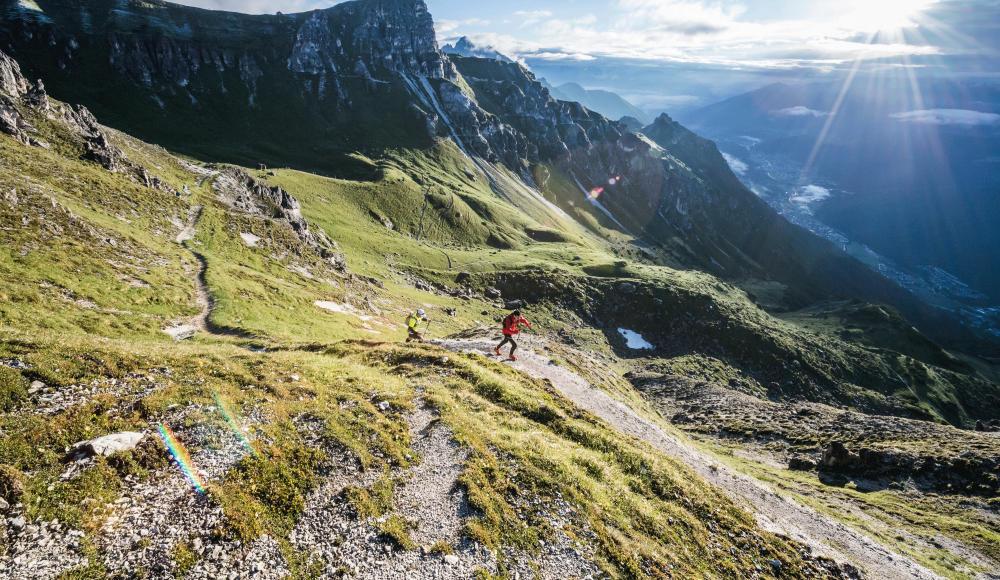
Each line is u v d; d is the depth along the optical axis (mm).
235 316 54719
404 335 90250
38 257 43062
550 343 47406
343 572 10469
